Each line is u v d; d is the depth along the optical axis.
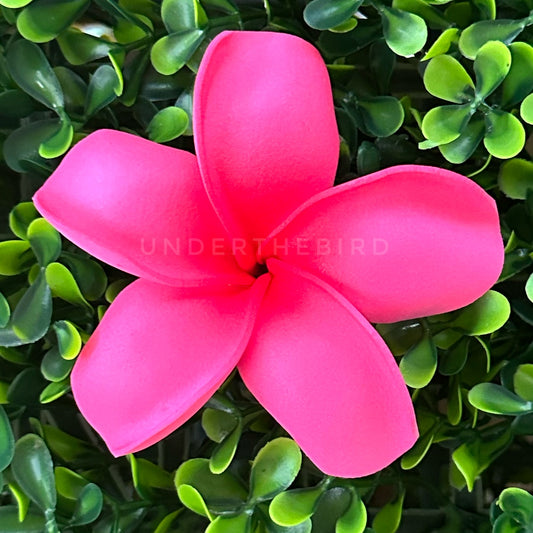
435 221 0.24
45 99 0.27
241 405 0.28
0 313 0.26
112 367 0.24
